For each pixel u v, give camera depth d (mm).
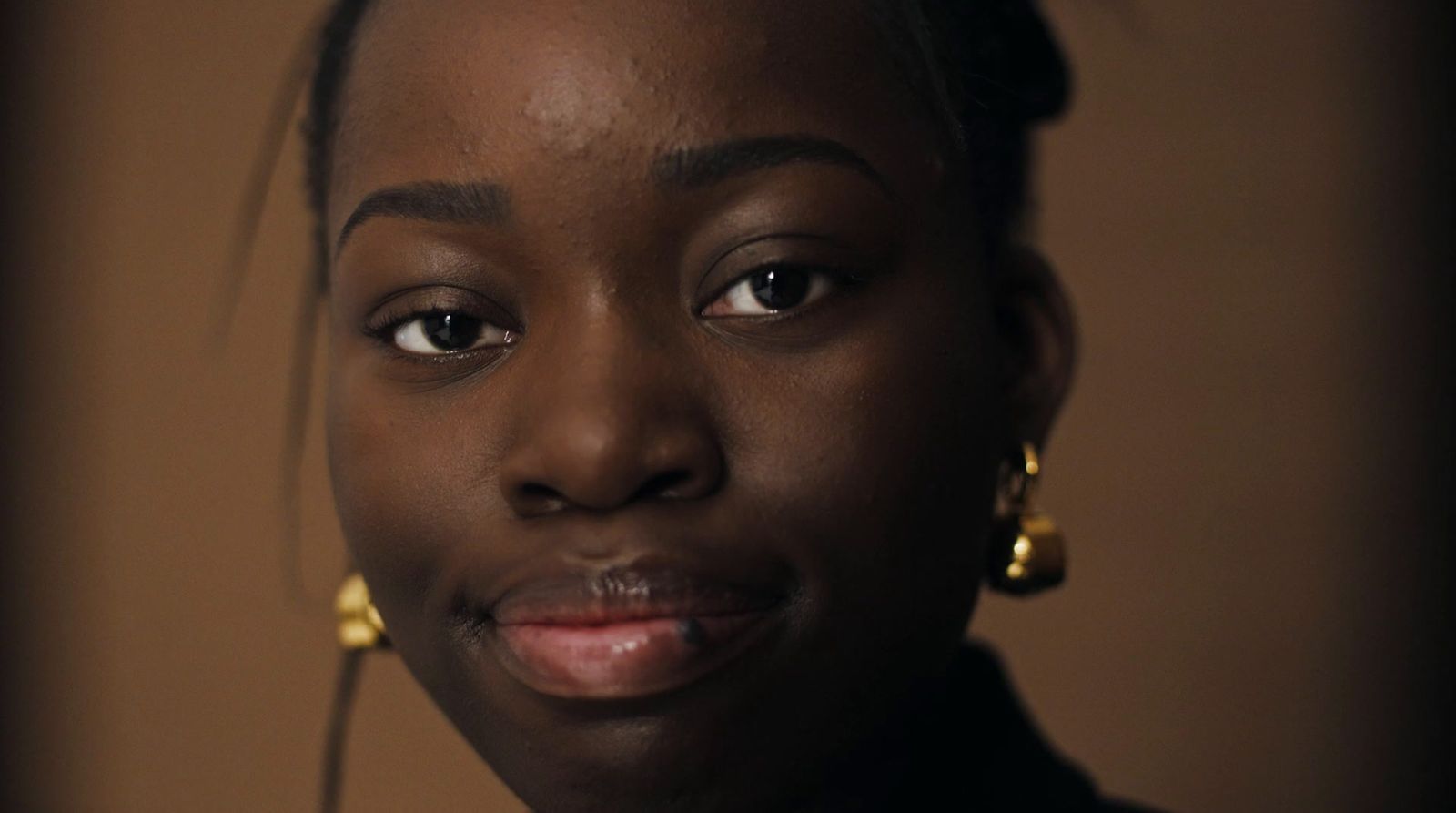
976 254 527
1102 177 980
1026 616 969
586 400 472
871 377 491
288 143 1010
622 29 486
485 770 956
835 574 486
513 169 484
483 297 493
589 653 482
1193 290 975
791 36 494
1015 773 572
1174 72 979
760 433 482
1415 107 965
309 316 633
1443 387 952
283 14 1031
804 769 495
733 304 491
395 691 967
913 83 513
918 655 507
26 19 1042
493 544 488
